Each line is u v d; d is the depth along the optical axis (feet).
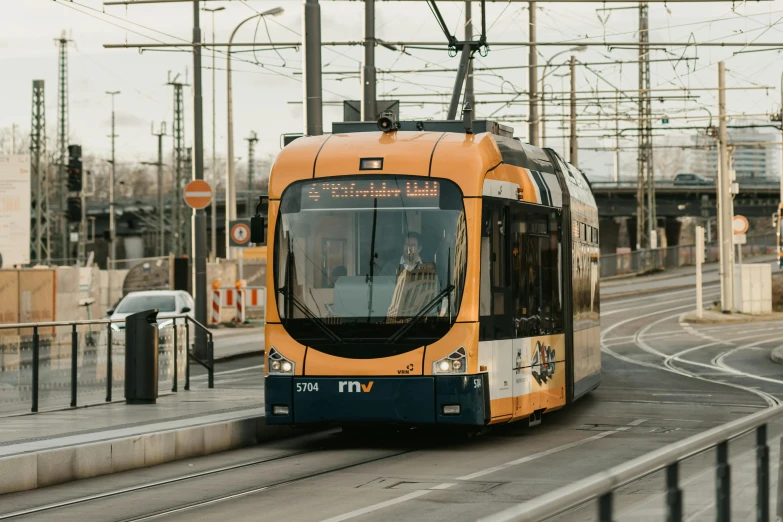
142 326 91.56
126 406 89.25
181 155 510.99
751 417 32.71
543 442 76.48
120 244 647.15
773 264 440.86
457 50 123.75
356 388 69.62
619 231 650.02
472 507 50.03
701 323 259.39
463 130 78.38
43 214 491.31
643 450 71.41
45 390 82.89
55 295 185.26
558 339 85.20
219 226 604.08
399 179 71.97
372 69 125.90
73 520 48.32
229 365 163.63
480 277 70.59
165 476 62.28
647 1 131.03
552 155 91.45
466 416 68.74
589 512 21.35
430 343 69.41
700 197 592.60
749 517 31.73
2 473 56.08
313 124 106.73
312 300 71.41
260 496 54.44
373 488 56.34
